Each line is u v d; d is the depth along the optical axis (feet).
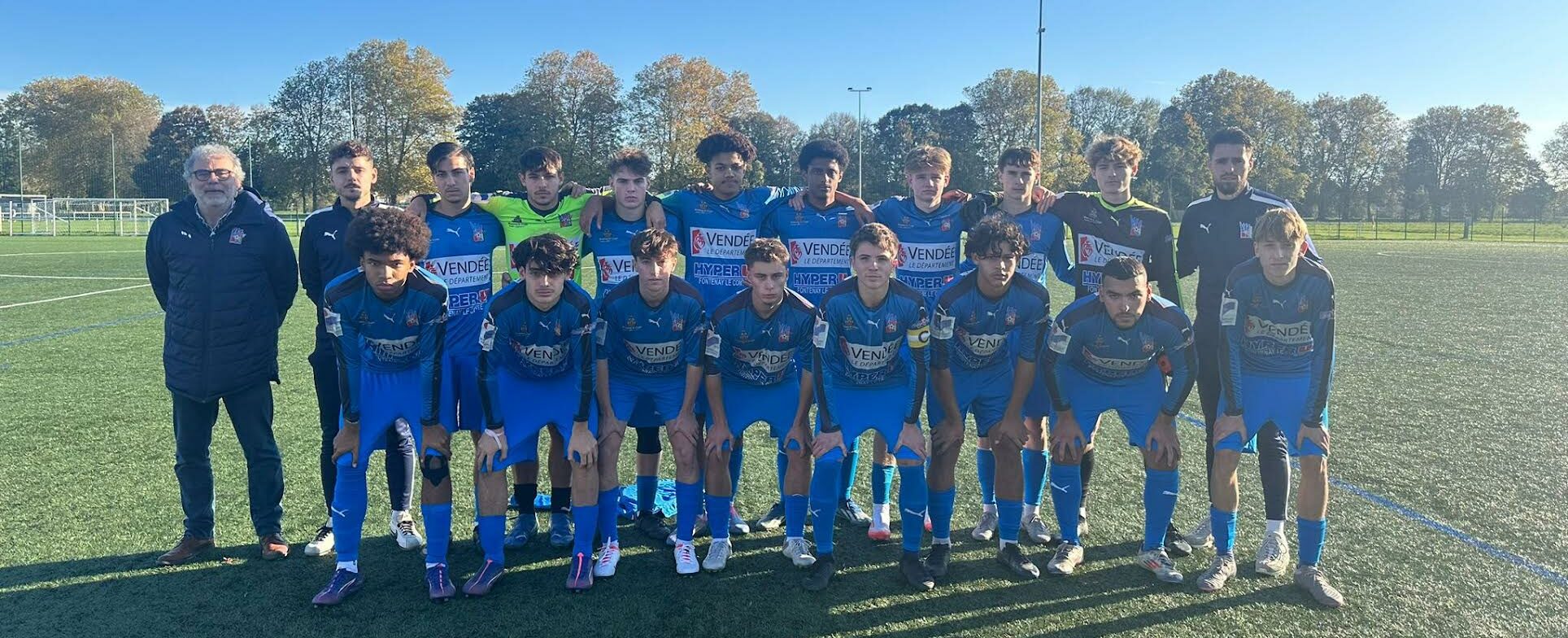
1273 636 9.03
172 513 12.57
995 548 11.55
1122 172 12.37
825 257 13.52
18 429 16.88
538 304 9.89
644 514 12.09
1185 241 12.21
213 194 10.48
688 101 155.22
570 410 10.51
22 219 115.85
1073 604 9.84
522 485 11.73
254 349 10.80
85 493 13.33
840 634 9.16
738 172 13.34
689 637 9.07
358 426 10.05
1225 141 11.51
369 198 11.80
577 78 157.38
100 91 185.37
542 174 12.15
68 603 9.73
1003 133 172.14
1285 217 9.76
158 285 11.09
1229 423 10.32
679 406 11.05
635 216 12.78
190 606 9.70
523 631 9.18
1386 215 221.46
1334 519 12.27
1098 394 10.98
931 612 9.67
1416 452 15.57
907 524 10.42
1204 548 11.50
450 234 11.78
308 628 9.21
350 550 9.93
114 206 139.33
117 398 19.45
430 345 9.95
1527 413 18.39
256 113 170.19
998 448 10.77
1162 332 10.36
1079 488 10.89
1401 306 37.70
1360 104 208.95
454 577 10.61
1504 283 48.11
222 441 16.14
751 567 10.93
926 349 10.38
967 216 13.10
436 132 146.82
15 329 29.66
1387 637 8.95
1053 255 13.48
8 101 186.29
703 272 13.69
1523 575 10.37
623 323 10.62
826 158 13.03
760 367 11.05
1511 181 200.64
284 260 11.28
